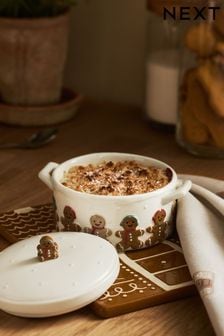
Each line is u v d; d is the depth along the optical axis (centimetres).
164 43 162
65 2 160
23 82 161
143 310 100
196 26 143
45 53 159
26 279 98
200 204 115
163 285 103
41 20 156
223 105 141
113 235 109
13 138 156
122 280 104
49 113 161
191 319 98
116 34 174
